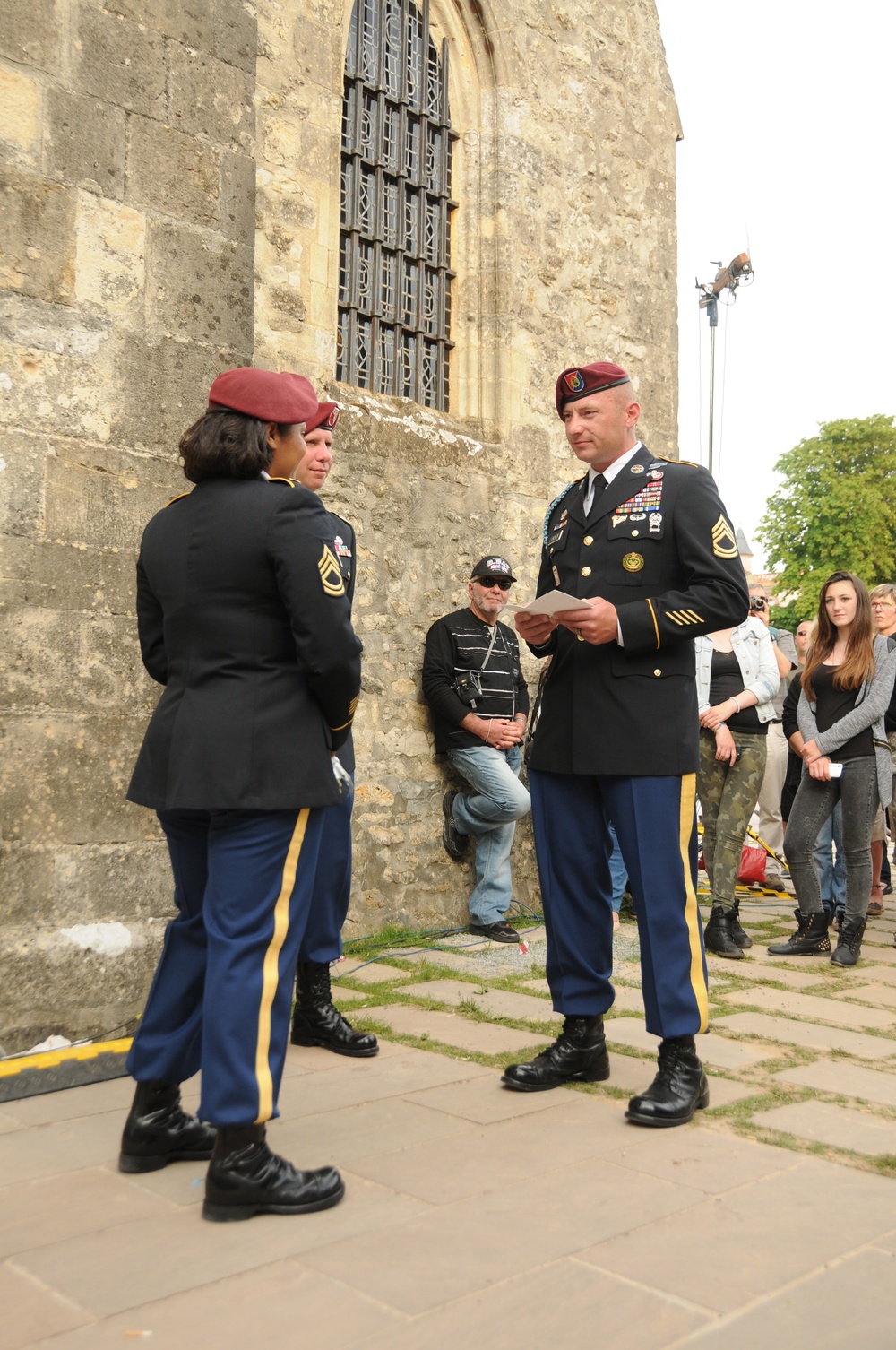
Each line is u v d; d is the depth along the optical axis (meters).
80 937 3.22
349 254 5.36
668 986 2.81
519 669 5.50
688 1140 2.62
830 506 34.72
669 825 2.87
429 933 5.18
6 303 3.21
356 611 5.08
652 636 2.80
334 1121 2.72
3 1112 2.79
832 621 4.99
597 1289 1.87
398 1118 2.75
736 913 5.11
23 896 3.14
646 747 2.86
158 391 3.54
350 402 5.16
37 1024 3.13
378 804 5.11
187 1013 2.41
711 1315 1.79
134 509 3.46
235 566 2.23
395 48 5.62
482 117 5.95
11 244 3.23
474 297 5.91
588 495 3.13
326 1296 1.84
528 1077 2.97
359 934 5.00
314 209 4.98
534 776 3.13
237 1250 2.01
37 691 3.21
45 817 3.20
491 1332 1.73
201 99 3.69
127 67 3.50
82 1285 1.87
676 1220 2.16
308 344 4.95
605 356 6.49
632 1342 1.71
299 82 4.92
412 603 5.34
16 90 3.25
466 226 5.92
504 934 5.11
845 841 4.87
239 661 2.24
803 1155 2.53
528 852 5.90
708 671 5.14
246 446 2.30
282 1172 2.19
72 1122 2.71
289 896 2.28
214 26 3.73
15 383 3.22
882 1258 2.01
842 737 4.81
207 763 2.19
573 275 6.30
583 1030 3.06
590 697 2.95
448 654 5.22
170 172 3.60
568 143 6.29
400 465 5.30
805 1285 1.90
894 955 5.09
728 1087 3.05
